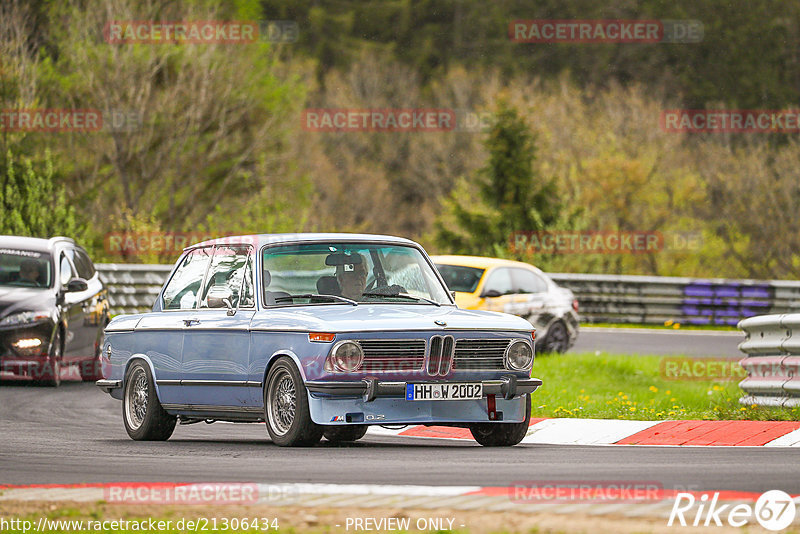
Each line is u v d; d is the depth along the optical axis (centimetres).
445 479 2622
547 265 12912
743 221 19512
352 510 2205
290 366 3341
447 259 7038
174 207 16875
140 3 16262
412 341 3338
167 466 2927
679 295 10294
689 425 3759
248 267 3625
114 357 4028
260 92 17075
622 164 19300
